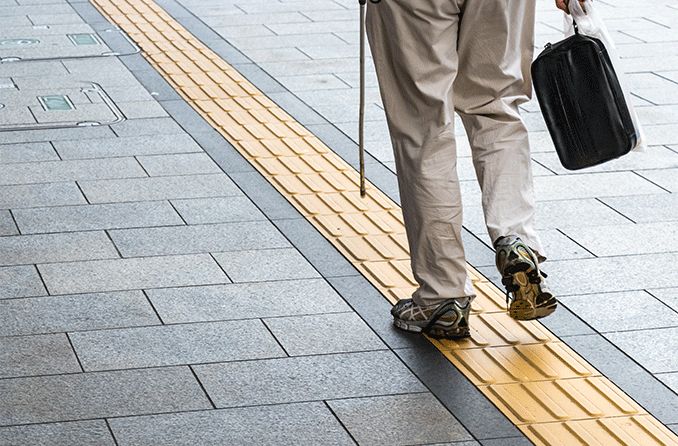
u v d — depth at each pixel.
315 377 4.28
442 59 4.32
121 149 7.07
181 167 6.73
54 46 9.79
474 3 4.27
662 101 8.18
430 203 4.41
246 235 5.70
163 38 10.12
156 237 5.65
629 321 4.77
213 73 8.94
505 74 4.43
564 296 5.02
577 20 4.52
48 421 3.94
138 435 3.85
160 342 4.54
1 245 5.53
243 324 4.72
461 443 3.83
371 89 8.52
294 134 7.41
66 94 8.34
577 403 4.10
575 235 5.73
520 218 4.48
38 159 6.86
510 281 4.39
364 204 6.15
